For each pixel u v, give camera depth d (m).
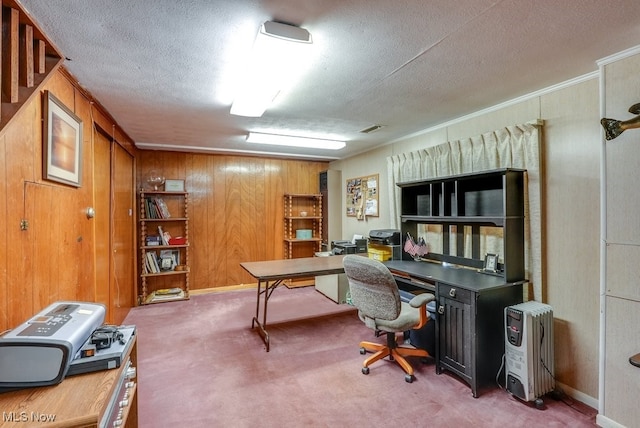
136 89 2.35
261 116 3.10
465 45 1.75
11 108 1.21
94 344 1.18
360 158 4.90
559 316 2.30
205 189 5.00
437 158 3.29
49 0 1.33
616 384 1.88
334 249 4.74
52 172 1.71
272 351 2.94
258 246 5.37
